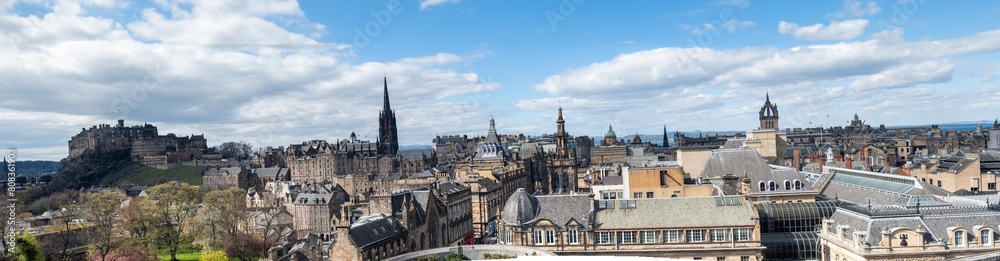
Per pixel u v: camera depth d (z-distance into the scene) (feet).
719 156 470.39
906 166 607.78
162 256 638.94
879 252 304.09
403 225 431.84
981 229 306.35
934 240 306.55
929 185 406.82
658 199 371.76
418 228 454.81
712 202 366.22
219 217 650.84
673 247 352.08
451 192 577.43
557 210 368.27
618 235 356.38
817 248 366.02
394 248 406.00
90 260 542.16
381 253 384.88
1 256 431.02
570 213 365.40
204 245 617.62
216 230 640.17
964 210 324.80
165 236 649.61
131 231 629.51
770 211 382.83
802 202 394.32
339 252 358.64
